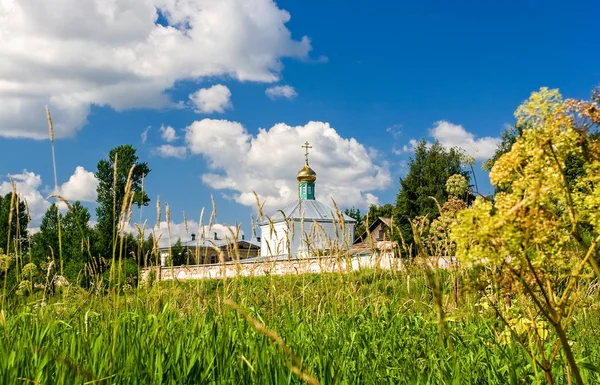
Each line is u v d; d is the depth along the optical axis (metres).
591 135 2.51
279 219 53.56
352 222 61.09
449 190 7.97
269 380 3.70
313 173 69.81
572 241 2.55
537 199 2.34
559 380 3.85
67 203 5.22
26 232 6.36
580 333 5.27
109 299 5.12
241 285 6.31
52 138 5.12
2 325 4.80
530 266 2.37
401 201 61.00
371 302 6.69
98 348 4.03
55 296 6.49
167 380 3.76
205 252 6.93
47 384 3.32
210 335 4.50
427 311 6.23
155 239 6.44
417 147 62.03
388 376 4.21
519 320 3.89
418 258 6.56
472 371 4.06
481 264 2.36
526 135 2.50
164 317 5.20
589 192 2.60
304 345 4.70
